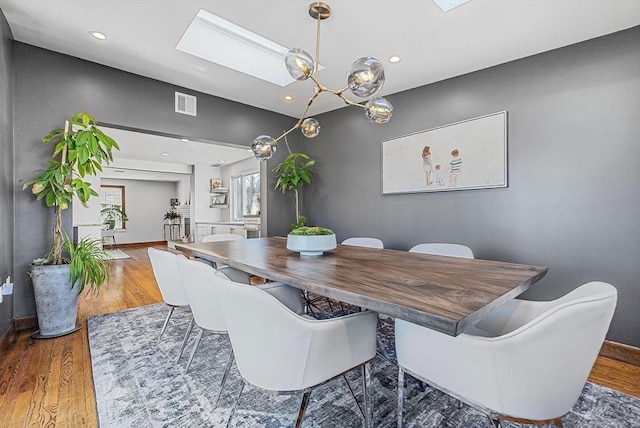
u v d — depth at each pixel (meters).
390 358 2.05
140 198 10.16
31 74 2.53
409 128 3.36
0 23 2.07
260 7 2.02
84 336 2.42
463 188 2.93
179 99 3.35
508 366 0.93
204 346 2.24
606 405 1.56
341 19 2.13
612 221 2.18
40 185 2.30
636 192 2.09
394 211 3.53
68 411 1.50
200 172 8.23
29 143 2.52
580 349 0.93
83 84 2.76
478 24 2.16
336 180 4.20
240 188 7.88
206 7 2.03
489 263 1.73
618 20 2.05
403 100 3.41
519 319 1.38
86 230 5.65
